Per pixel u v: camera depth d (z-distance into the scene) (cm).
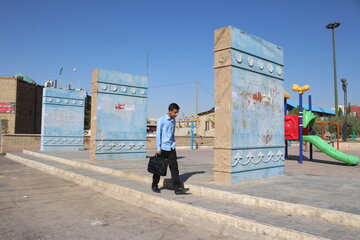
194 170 870
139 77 1276
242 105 662
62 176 957
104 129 1155
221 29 661
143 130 1280
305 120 1251
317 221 411
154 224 479
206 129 4481
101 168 928
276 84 782
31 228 458
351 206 432
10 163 1380
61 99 1744
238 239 404
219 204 509
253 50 704
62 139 1744
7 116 2745
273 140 761
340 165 1120
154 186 615
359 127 3064
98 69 1141
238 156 646
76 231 444
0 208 575
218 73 662
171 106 595
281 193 527
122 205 605
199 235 426
